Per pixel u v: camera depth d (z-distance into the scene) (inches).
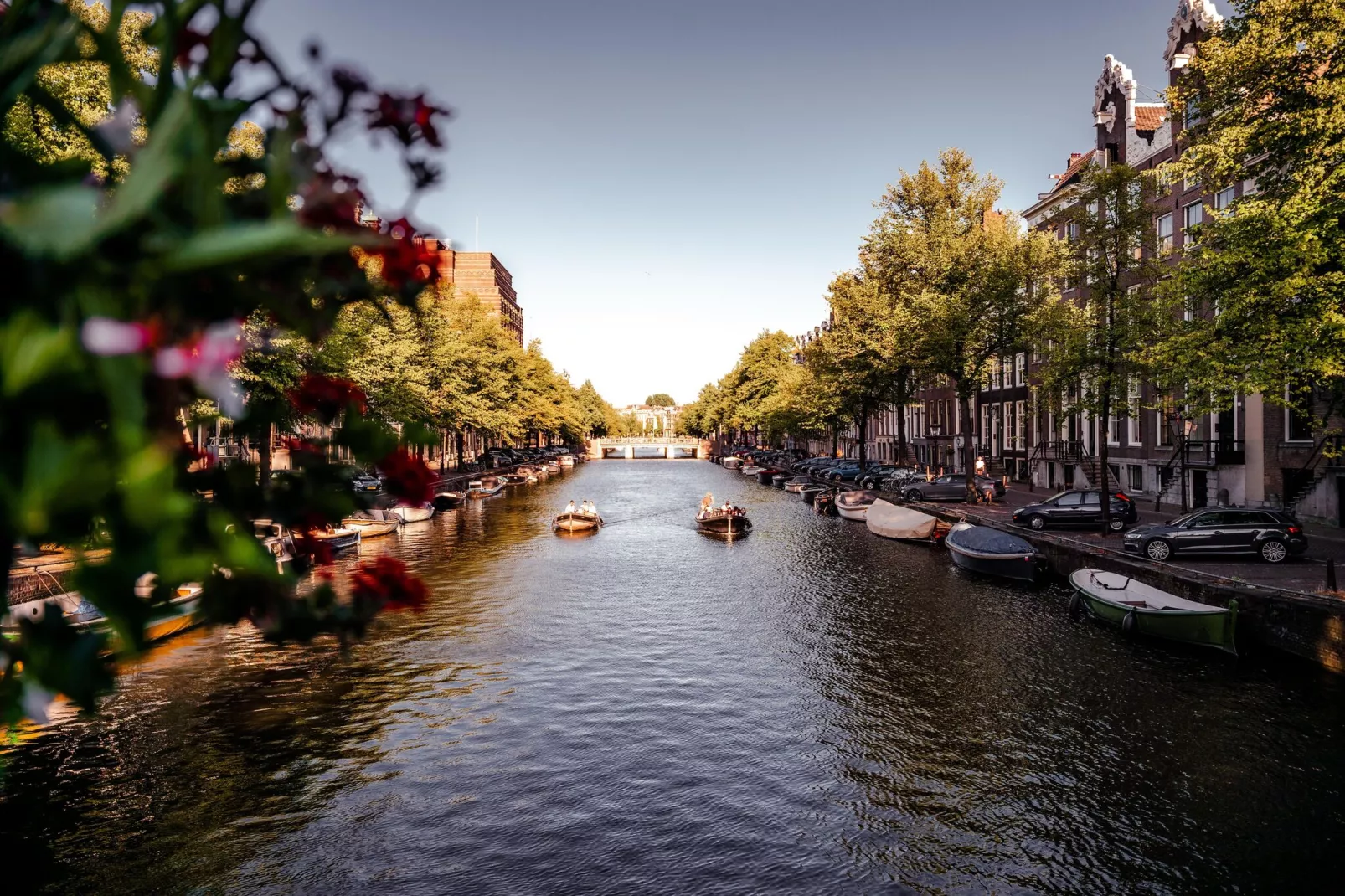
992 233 1397.6
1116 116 1555.1
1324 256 600.1
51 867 396.5
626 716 585.9
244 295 61.4
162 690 628.1
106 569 48.6
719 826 437.7
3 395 44.1
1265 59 648.4
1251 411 1175.0
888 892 381.4
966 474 1517.0
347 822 438.9
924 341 1405.0
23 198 49.8
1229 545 887.1
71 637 55.8
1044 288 1353.3
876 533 1514.5
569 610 900.0
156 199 52.6
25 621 55.1
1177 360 708.0
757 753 525.3
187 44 62.2
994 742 534.3
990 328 1380.4
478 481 2464.3
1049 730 548.4
